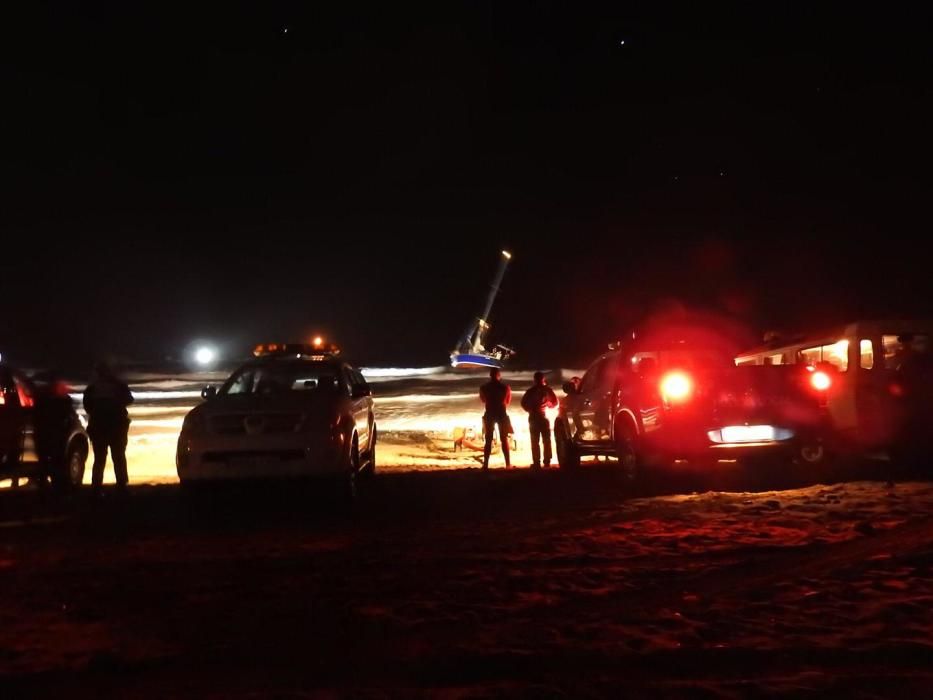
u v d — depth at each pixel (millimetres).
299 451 11000
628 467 12789
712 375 12047
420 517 10742
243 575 7730
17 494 14156
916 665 5344
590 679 5180
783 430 12039
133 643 5930
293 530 10070
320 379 12219
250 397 11406
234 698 4988
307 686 5172
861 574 7219
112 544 9367
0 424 12016
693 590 6949
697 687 5012
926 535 8492
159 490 13844
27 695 5090
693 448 11930
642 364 13219
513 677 5254
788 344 15688
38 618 6535
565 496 12086
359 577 7566
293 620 6348
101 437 12359
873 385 13258
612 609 6492
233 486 11156
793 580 7121
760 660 5426
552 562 7949
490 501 11852
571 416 15227
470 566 7891
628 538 8859
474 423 27000
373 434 13875
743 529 9094
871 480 12445
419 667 5406
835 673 5230
